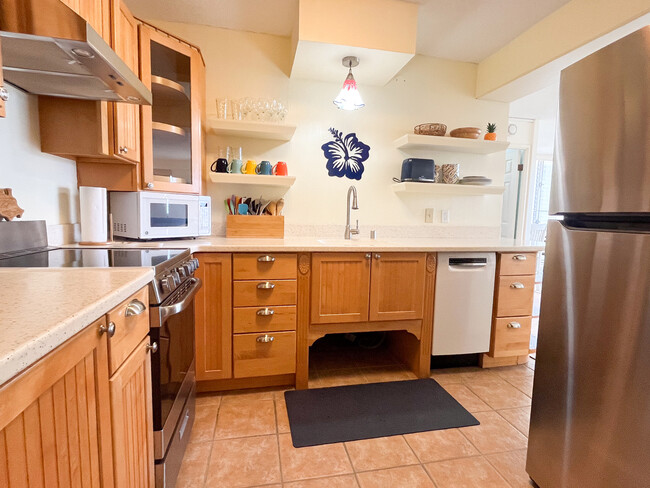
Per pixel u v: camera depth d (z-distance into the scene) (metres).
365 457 1.45
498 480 1.34
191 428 1.55
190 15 2.16
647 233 0.90
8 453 0.46
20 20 0.87
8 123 1.29
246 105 2.22
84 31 0.90
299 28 1.92
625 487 0.95
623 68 0.94
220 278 1.81
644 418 0.90
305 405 1.83
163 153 2.00
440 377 2.20
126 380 0.85
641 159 0.89
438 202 2.80
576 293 1.10
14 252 1.32
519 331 2.29
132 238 1.86
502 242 2.49
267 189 2.48
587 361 1.06
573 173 1.11
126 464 0.86
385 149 2.66
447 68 2.72
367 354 2.55
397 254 2.04
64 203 1.68
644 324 0.90
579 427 1.09
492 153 2.88
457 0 1.97
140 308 0.88
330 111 2.54
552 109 3.42
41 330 0.52
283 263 1.87
